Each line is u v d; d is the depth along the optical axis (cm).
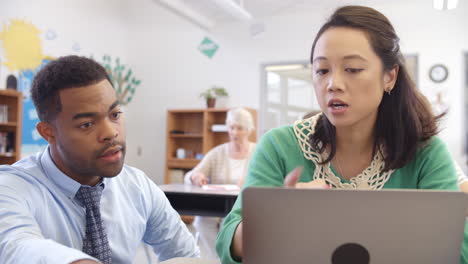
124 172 120
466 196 64
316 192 64
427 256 65
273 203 65
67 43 570
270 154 104
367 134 101
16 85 486
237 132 364
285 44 629
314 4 591
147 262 342
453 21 548
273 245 66
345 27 87
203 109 619
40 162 105
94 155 92
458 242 65
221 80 659
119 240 111
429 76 554
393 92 100
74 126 90
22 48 498
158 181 680
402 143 100
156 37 694
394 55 91
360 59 85
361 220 64
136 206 117
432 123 103
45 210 98
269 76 644
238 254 80
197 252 134
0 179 94
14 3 489
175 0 545
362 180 102
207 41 668
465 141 535
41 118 94
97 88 91
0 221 82
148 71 695
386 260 65
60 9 558
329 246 65
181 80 679
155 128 686
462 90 540
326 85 88
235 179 365
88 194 105
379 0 570
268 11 621
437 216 64
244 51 650
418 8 562
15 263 73
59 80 89
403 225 64
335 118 89
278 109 642
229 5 491
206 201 318
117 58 679
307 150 104
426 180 97
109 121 93
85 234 103
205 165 371
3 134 425
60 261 67
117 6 678
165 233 126
